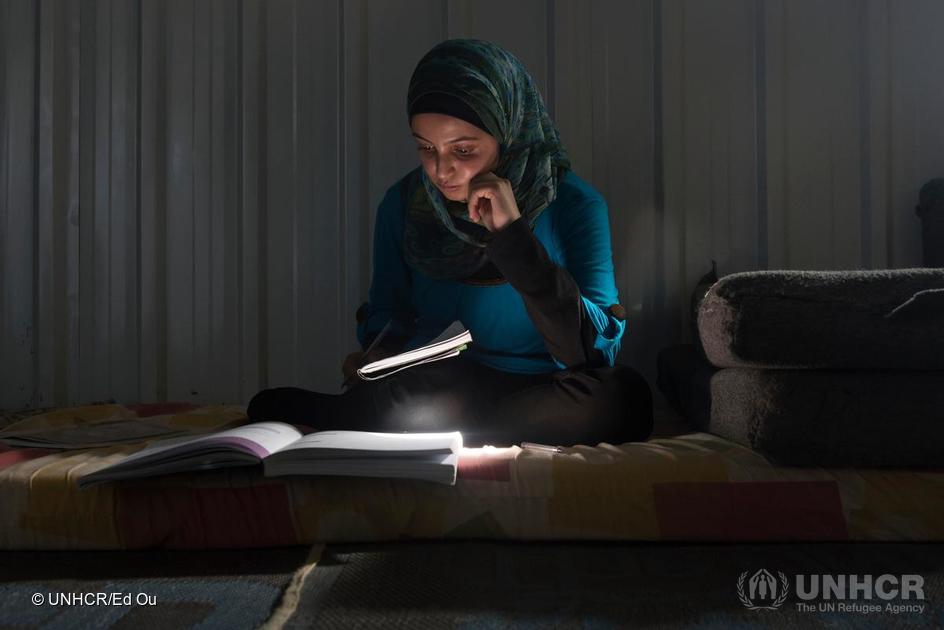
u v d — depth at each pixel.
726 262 2.30
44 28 2.31
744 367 1.23
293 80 2.32
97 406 1.88
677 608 0.84
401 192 1.81
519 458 1.16
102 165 2.32
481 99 1.44
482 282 1.65
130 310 2.33
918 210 2.22
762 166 2.30
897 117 2.29
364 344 1.77
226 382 2.32
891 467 1.15
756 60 2.31
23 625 0.80
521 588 0.91
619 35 2.30
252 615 0.83
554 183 1.62
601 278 1.55
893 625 0.79
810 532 1.09
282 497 1.11
